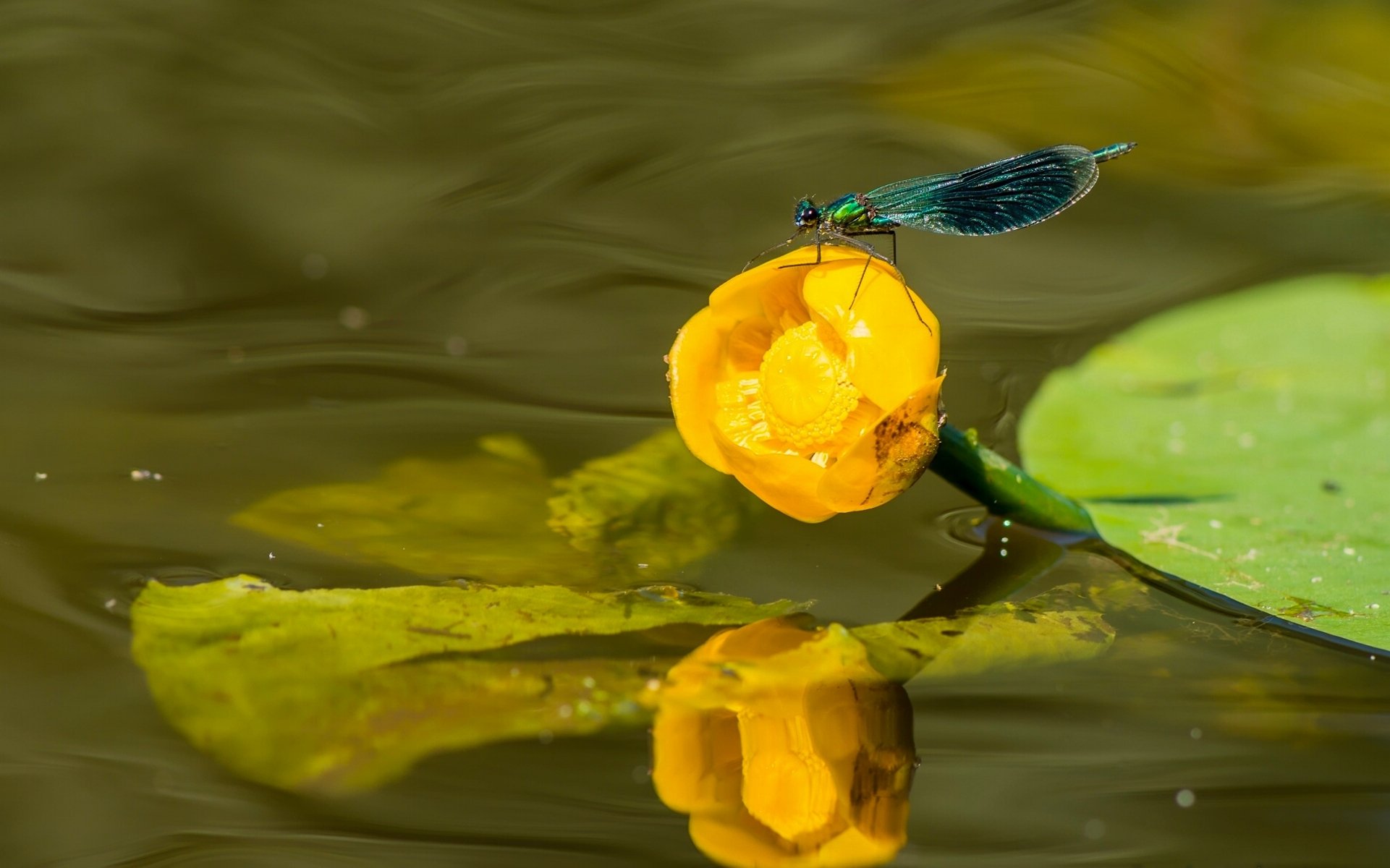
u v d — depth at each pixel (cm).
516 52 277
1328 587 193
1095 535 195
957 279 210
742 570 194
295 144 243
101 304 204
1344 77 263
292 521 195
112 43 266
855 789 190
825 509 192
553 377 201
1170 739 191
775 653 192
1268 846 189
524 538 195
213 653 192
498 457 197
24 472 197
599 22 291
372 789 190
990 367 202
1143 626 193
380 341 203
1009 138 246
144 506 196
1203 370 201
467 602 193
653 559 194
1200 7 285
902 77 273
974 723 191
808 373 192
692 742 191
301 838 190
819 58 281
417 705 191
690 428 192
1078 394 200
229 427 199
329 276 205
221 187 228
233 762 190
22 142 235
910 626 193
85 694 191
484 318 204
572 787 190
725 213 227
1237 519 195
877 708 191
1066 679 192
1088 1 291
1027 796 190
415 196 231
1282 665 192
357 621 192
